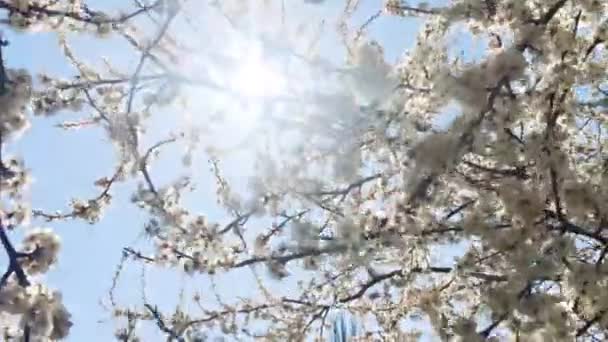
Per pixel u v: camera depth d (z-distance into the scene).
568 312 4.20
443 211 5.29
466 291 5.30
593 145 5.54
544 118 4.31
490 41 4.97
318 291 6.13
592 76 4.69
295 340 6.14
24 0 4.07
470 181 4.63
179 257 5.61
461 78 3.80
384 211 5.14
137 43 4.82
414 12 5.33
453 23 4.74
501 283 4.39
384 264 5.91
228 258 5.59
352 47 5.13
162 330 5.66
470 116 3.85
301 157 5.04
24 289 2.88
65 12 4.29
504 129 4.12
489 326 4.20
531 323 4.07
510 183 4.27
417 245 5.09
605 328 4.36
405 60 4.92
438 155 3.88
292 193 5.12
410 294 5.48
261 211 5.32
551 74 4.24
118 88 5.40
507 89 3.90
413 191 4.06
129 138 5.25
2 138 3.01
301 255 5.16
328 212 5.40
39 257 3.02
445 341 4.69
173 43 4.86
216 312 6.05
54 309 2.92
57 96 5.31
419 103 4.62
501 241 4.22
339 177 4.96
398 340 6.26
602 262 4.28
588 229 4.48
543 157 4.16
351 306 6.18
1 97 2.95
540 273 4.10
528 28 4.09
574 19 4.59
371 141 4.96
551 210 4.50
